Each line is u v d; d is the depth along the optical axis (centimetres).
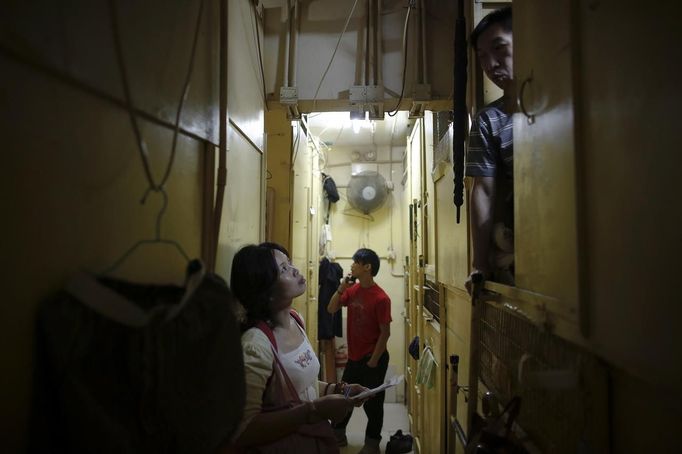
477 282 119
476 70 158
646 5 50
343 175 506
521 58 96
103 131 67
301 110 211
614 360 58
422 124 305
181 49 96
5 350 49
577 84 68
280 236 277
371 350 315
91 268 64
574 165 68
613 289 58
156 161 85
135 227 77
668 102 46
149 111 81
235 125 139
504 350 112
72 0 59
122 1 72
